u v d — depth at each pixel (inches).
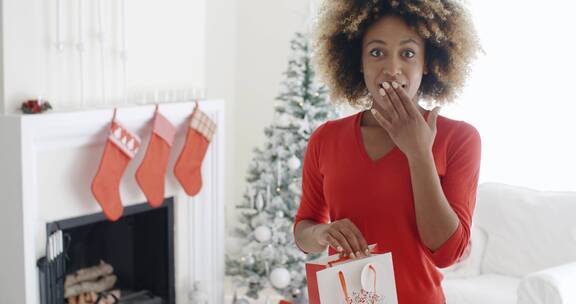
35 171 115.3
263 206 149.0
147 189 130.7
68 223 122.6
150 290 146.6
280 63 196.2
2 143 112.4
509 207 143.3
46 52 118.6
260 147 202.4
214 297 151.3
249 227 150.5
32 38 116.1
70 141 120.0
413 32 52.0
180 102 138.6
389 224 53.2
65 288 131.2
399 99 48.0
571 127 153.4
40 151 116.6
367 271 49.6
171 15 141.3
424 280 54.2
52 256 117.0
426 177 48.1
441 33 53.3
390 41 52.0
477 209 147.8
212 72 196.1
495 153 163.5
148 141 134.6
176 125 139.2
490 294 129.3
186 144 138.2
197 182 141.3
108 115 123.3
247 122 204.1
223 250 151.9
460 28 55.7
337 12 58.9
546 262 136.1
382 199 53.2
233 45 202.8
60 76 121.3
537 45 155.6
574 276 116.3
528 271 138.3
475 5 161.6
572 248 133.5
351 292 49.6
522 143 159.9
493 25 160.2
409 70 52.4
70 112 116.5
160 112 133.0
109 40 129.0
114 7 129.5
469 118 165.6
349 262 49.6
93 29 126.0
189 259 146.9
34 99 117.0
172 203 142.7
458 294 132.0
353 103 63.8
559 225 136.1
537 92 156.8
